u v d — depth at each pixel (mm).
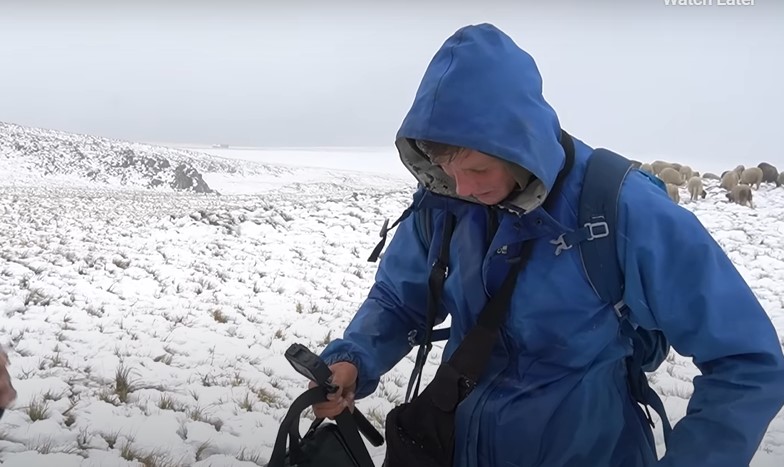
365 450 1660
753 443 1338
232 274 12695
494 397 1612
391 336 1906
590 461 1599
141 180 55219
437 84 1351
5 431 4664
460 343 1683
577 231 1470
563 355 1553
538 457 1591
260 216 19203
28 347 7387
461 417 1657
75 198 29672
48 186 45062
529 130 1312
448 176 1616
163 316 9367
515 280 1541
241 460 4570
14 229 17016
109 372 6527
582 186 1497
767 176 31641
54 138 60750
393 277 1920
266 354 7711
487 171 1387
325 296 11430
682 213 1438
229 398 5938
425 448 1664
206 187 56938
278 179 73438
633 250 1425
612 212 1448
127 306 9852
